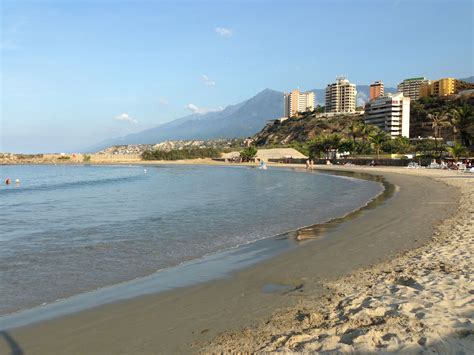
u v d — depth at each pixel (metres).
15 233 16.12
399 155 95.56
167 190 37.91
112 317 7.09
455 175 48.91
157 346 5.84
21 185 52.16
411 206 20.84
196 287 8.73
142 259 11.51
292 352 5.24
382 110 180.38
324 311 6.78
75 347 5.92
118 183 50.53
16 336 6.35
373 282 8.26
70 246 13.45
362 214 19.11
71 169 114.19
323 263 10.32
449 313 6.20
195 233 15.55
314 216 19.52
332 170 78.12
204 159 171.12
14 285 9.12
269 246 12.89
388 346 5.19
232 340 5.88
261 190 36.22
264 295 7.98
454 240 11.80
